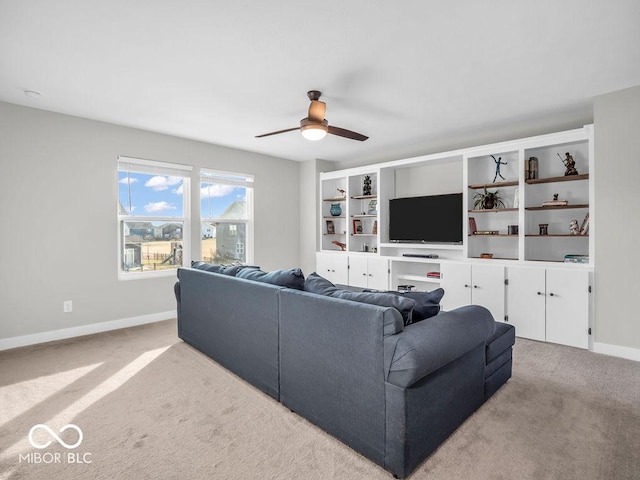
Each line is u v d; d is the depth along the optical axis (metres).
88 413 2.14
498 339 2.32
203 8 1.94
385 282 4.98
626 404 2.25
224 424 2.02
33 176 3.45
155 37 2.23
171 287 4.47
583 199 3.68
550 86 3.00
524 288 3.67
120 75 2.77
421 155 4.96
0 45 2.32
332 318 1.84
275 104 3.38
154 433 1.93
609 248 3.16
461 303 4.14
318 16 2.02
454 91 3.10
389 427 1.59
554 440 1.87
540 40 2.28
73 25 2.10
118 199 4.07
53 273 3.58
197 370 2.78
